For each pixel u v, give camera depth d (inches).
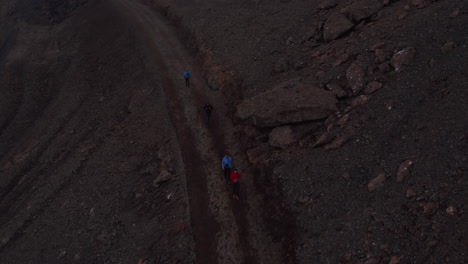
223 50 1212.5
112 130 1106.7
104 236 693.3
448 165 467.8
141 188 772.6
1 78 1827.0
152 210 697.6
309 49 975.0
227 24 1397.6
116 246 655.1
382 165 534.3
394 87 641.0
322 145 641.6
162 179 747.4
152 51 1475.1
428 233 410.9
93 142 1104.2
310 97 717.3
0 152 1359.5
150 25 1775.3
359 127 618.2
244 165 745.6
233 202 657.0
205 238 594.6
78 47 1956.2
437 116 546.0
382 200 486.3
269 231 574.6
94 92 1470.2
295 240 526.9
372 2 920.9
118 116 1164.5
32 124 1469.0
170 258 574.9
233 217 625.0
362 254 440.8
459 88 563.5
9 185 1115.9
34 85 1748.3
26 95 1686.8
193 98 1064.8
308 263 478.6
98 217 756.0
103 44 1834.4
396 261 406.6
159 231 636.7
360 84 694.5
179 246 586.9
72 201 863.7
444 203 427.8
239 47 1182.3
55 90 1674.5
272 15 1334.9
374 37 793.6
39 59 1953.7
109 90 1405.0
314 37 1013.8
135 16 1939.0
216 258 557.3
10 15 2509.8
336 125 658.8
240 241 576.4
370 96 660.1
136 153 909.8
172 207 674.2
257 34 1212.5
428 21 735.1
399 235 431.5
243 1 1621.6
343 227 489.7
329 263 458.9
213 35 1347.2
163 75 1244.5
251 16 1401.3
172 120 959.6
